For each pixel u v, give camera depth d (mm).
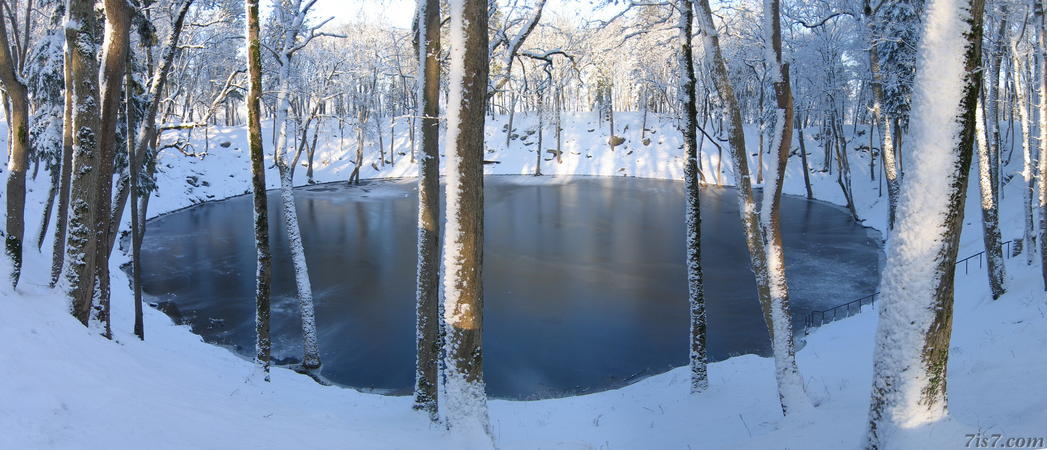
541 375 15117
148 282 23172
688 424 10555
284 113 17125
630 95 79500
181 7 14242
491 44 13477
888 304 5164
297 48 18609
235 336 17703
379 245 29625
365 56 50219
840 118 39188
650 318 19094
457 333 7285
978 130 15016
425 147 10195
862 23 21438
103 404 6020
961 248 24547
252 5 12078
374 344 17141
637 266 25375
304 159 59844
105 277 10203
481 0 7008
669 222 35312
